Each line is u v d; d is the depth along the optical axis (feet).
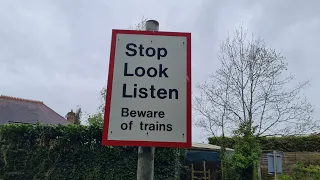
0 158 41.42
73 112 82.23
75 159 41.68
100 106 55.31
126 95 10.93
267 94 61.98
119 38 11.57
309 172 47.67
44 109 75.41
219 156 54.34
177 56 11.50
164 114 10.80
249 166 48.03
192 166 54.08
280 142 66.28
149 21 11.92
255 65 63.05
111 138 10.48
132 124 10.64
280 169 32.48
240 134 50.29
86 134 42.47
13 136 41.65
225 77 86.28
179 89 11.11
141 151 10.71
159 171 42.06
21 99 74.43
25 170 40.81
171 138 10.57
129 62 11.33
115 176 41.22
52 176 40.73
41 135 41.83
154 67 11.31
